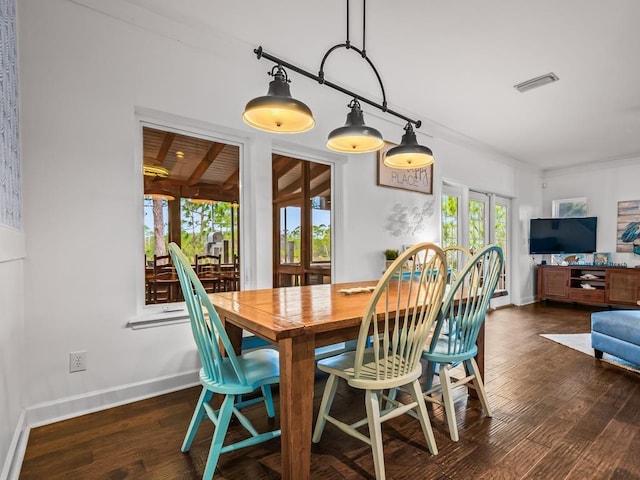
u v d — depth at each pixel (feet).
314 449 5.31
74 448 5.28
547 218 19.90
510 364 9.12
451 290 5.55
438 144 14.16
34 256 5.98
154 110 7.26
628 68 9.05
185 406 6.72
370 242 11.62
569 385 7.72
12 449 4.81
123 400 6.86
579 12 6.88
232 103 8.31
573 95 10.69
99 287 6.63
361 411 6.53
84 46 6.46
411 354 5.00
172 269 8.04
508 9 6.82
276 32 7.69
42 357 6.05
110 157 6.75
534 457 5.06
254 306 5.30
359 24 7.37
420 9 6.86
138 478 4.61
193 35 7.59
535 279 20.12
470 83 9.93
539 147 16.10
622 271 16.17
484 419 6.19
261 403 6.86
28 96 5.91
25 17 5.90
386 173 12.10
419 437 5.62
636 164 17.33
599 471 4.73
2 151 4.41
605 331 9.12
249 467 4.87
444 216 15.33
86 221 6.50
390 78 9.70
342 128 6.21
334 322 4.31
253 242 9.00
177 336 7.52
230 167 8.91
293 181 10.41
